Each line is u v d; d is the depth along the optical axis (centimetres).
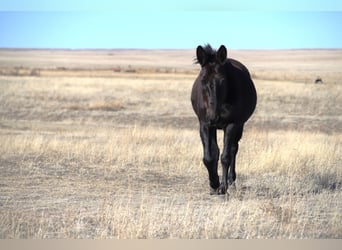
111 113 3619
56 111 3678
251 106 1473
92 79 5719
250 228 1085
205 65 1302
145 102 4122
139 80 5719
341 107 3991
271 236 1052
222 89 1269
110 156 1850
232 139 1392
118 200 1302
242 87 1383
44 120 3356
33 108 3791
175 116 3538
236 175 1611
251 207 1223
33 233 1055
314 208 1245
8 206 1237
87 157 1852
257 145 2122
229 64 1370
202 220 1136
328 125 3262
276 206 1237
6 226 1084
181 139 2342
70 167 1703
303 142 2125
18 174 1591
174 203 1280
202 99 1329
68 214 1166
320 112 3791
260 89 4712
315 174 1589
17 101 4094
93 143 2116
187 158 1844
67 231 1065
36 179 1535
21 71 7125
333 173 1622
